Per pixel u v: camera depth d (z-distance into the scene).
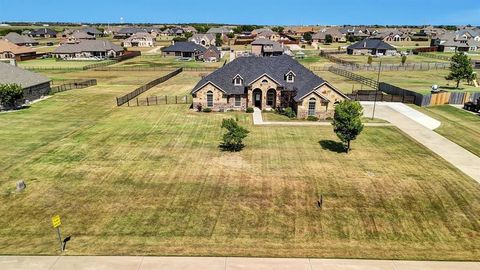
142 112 45.62
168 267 16.56
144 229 19.84
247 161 29.44
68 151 31.38
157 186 24.92
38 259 17.14
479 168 28.02
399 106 49.47
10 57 106.81
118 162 29.02
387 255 17.75
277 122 40.91
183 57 117.62
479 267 16.83
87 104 50.62
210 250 17.98
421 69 90.44
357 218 21.16
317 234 19.58
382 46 122.81
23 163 28.64
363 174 26.92
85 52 116.88
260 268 16.55
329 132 37.41
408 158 30.08
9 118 42.41
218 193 24.00
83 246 18.23
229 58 115.75
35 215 21.23
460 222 20.77
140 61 109.81
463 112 46.25
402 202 22.89
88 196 23.47
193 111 46.03
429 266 16.86
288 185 25.17
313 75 47.16
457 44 130.50
